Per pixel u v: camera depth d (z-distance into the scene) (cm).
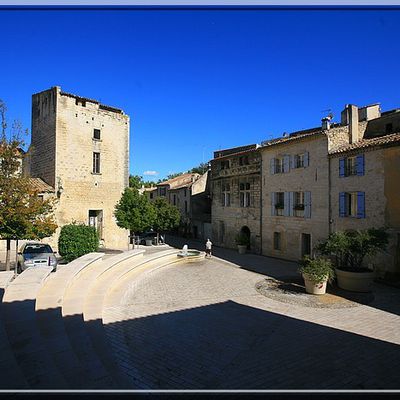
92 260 1360
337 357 770
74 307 819
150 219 2789
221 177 3091
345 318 1062
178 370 705
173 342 852
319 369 711
